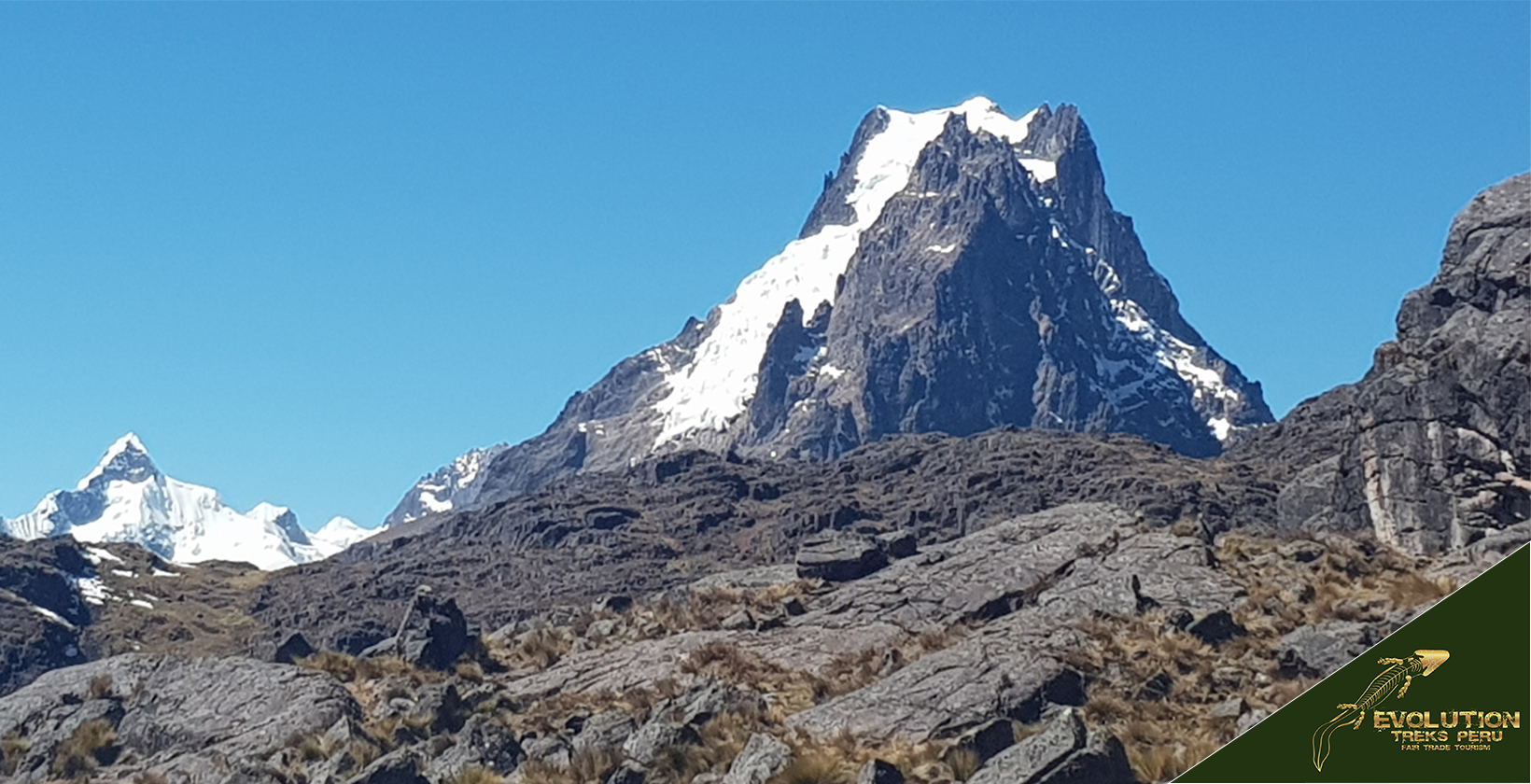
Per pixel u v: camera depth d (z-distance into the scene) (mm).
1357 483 83688
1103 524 78562
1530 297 82688
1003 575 75062
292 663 75688
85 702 69812
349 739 64250
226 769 63781
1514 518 77250
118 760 67125
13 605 162000
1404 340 87750
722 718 62031
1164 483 153500
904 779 54625
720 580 85062
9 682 151375
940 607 74312
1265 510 145875
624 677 71500
